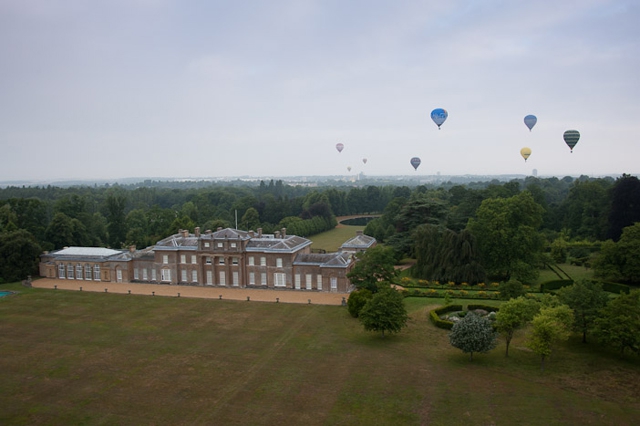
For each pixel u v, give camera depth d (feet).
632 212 456.86
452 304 304.91
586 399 187.42
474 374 210.38
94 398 193.26
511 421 172.14
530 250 377.50
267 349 242.78
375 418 175.42
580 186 565.12
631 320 212.64
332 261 357.82
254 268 374.63
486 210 386.32
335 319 288.71
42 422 175.42
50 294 360.48
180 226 530.68
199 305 325.21
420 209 474.90
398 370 215.31
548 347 214.90
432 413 178.19
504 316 226.79
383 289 264.52
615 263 355.36
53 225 476.13
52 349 246.68
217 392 197.16
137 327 280.10
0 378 213.05
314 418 176.04
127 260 400.67
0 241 409.69
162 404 187.83
